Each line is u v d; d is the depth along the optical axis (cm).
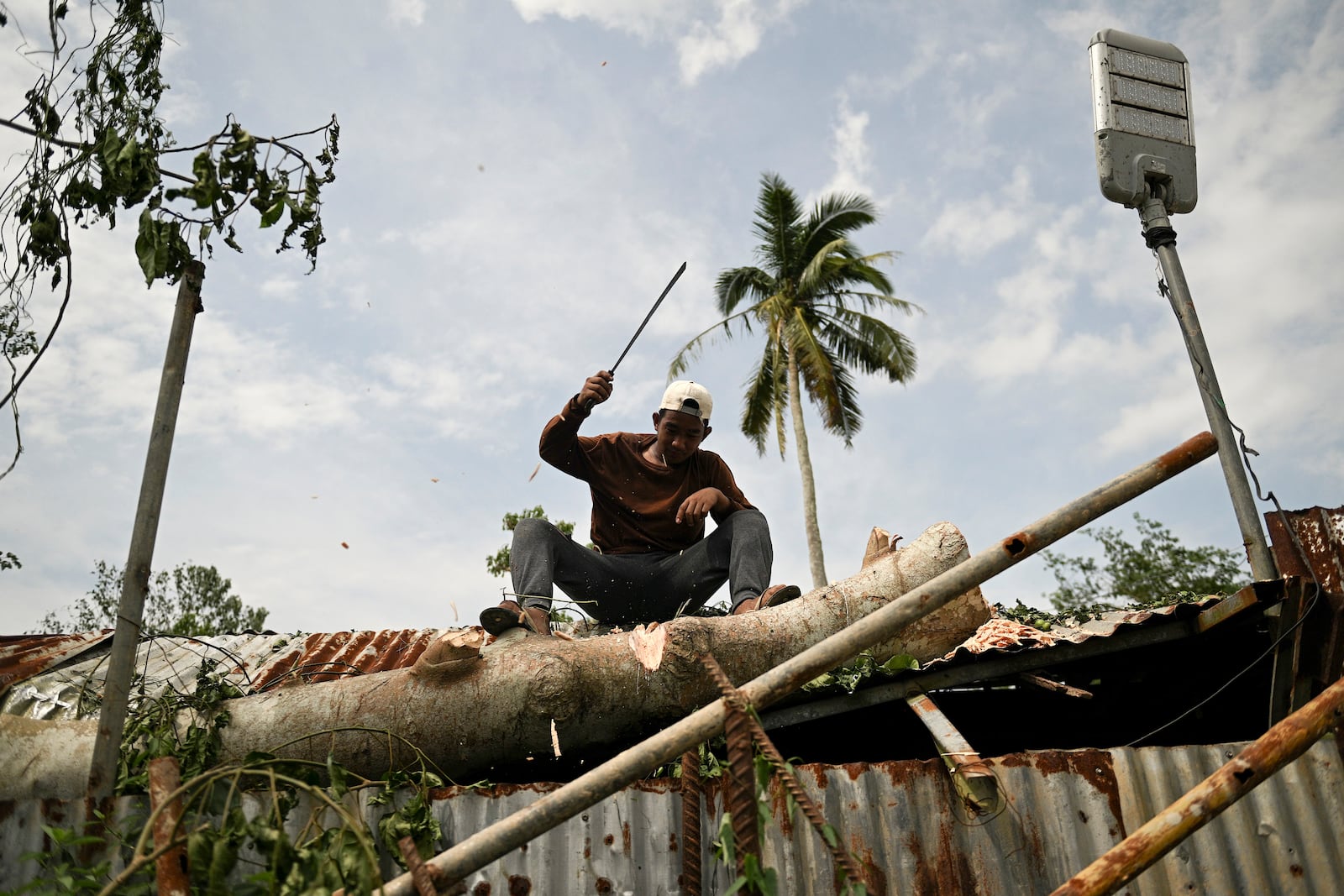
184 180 352
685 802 313
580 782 233
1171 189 590
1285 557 414
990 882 348
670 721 407
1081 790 363
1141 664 460
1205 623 413
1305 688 400
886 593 434
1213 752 370
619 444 565
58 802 317
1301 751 244
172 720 375
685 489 555
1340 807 362
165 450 326
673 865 346
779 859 348
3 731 338
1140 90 611
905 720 482
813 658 246
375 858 240
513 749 393
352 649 612
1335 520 401
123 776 347
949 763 356
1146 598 2523
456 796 350
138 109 361
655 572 524
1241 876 353
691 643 398
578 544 515
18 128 367
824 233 2581
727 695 237
